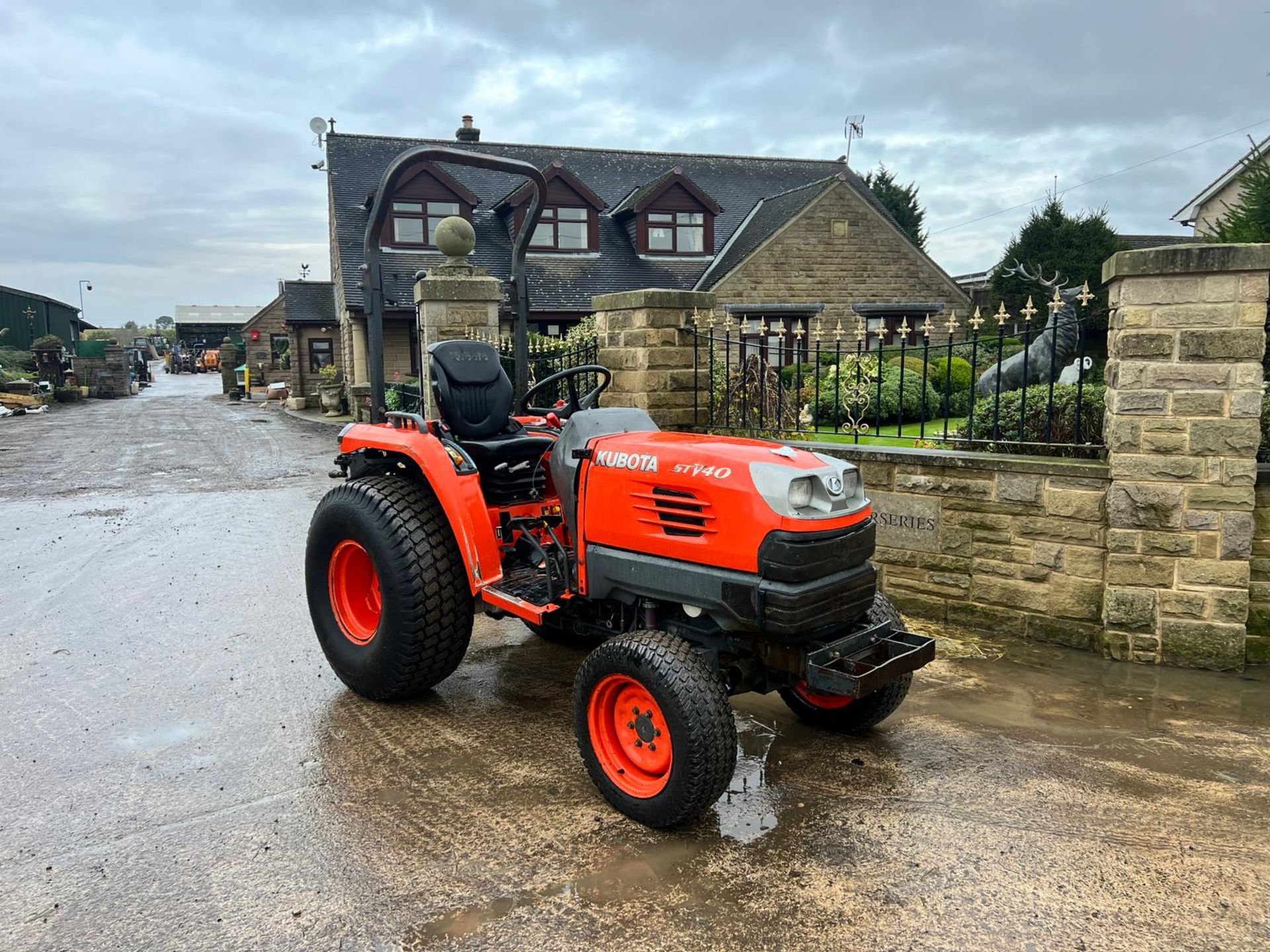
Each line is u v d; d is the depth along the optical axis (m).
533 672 4.26
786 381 8.49
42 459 12.19
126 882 2.53
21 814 2.91
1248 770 3.18
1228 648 4.12
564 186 18.75
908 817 2.88
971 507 4.71
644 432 3.39
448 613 3.62
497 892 2.48
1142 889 2.48
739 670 3.04
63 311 34.72
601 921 2.35
